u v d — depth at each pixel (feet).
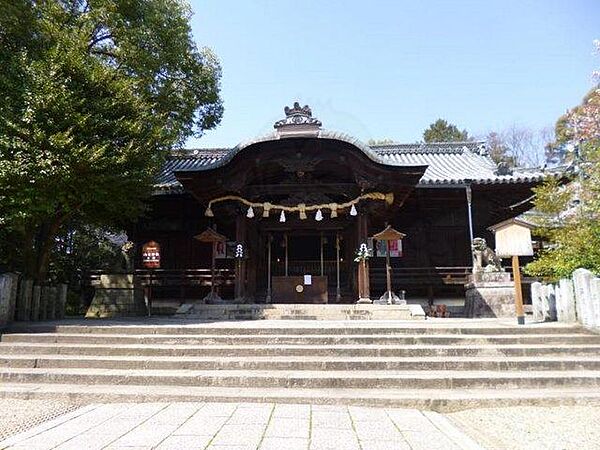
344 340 30.73
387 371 26.22
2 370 26.71
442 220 70.54
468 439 16.98
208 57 63.21
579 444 16.80
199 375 25.00
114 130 42.01
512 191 66.80
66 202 41.01
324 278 62.49
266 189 59.67
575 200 52.01
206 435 17.17
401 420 19.53
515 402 22.25
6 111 37.17
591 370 26.45
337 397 22.27
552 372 25.89
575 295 36.01
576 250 43.21
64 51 41.01
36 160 37.11
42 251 48.01
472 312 57.57
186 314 49.90
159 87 55.47
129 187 45.19
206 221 73.05
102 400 22.85
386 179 55.26
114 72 44.68
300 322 39.99
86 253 72.43
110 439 16.72
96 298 63.21
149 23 51.37
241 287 56.59
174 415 20.04
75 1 49.55
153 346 29.86
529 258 65.77
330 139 54.24
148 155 45.47
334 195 63.82
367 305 49.83
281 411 20.72
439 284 63.82
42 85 38.65
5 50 41.24
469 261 68.95
